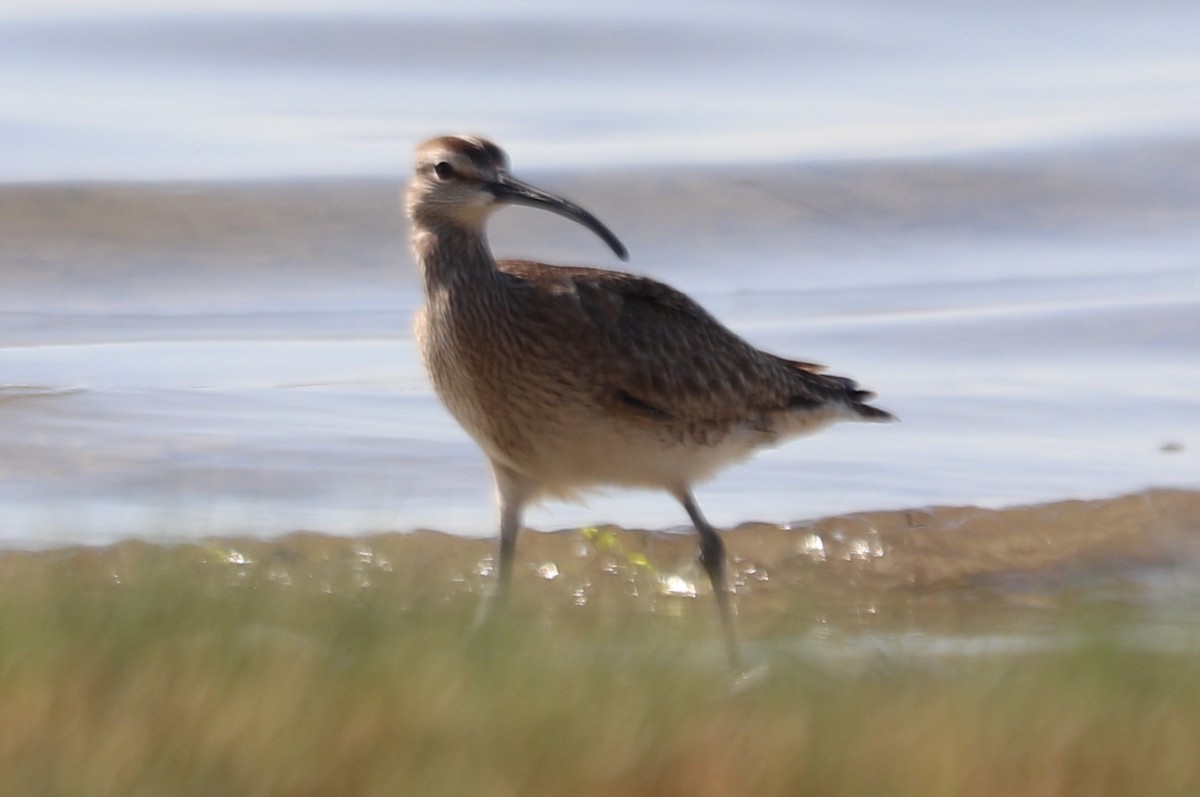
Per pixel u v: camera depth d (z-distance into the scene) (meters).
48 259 22.02
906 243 24.47
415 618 9.39
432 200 12.38
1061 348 20.55
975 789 7.72
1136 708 8.43
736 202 25.22
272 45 30.36
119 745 7.36
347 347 19.80
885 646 10.90
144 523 13.55
